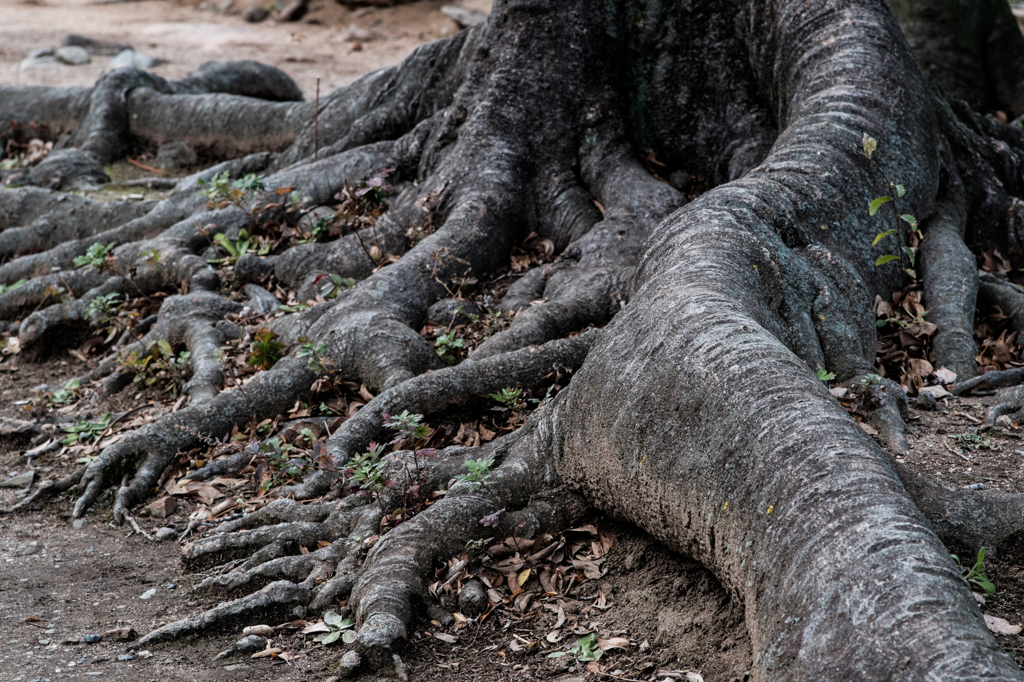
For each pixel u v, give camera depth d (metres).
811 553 2.71
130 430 5.57
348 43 18.64
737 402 3.22
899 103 6.00
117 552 4.38
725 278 4.17
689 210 5.00
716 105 7.11
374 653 3.32
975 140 6.99
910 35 9.48
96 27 19.80
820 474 2.86
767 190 5.23
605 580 3.73
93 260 7.04
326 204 7.71
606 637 3.43
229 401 5.26
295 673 3.38
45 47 16.95
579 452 3.97
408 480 4.27
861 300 5.11
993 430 4.38
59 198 8.84
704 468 3.26
